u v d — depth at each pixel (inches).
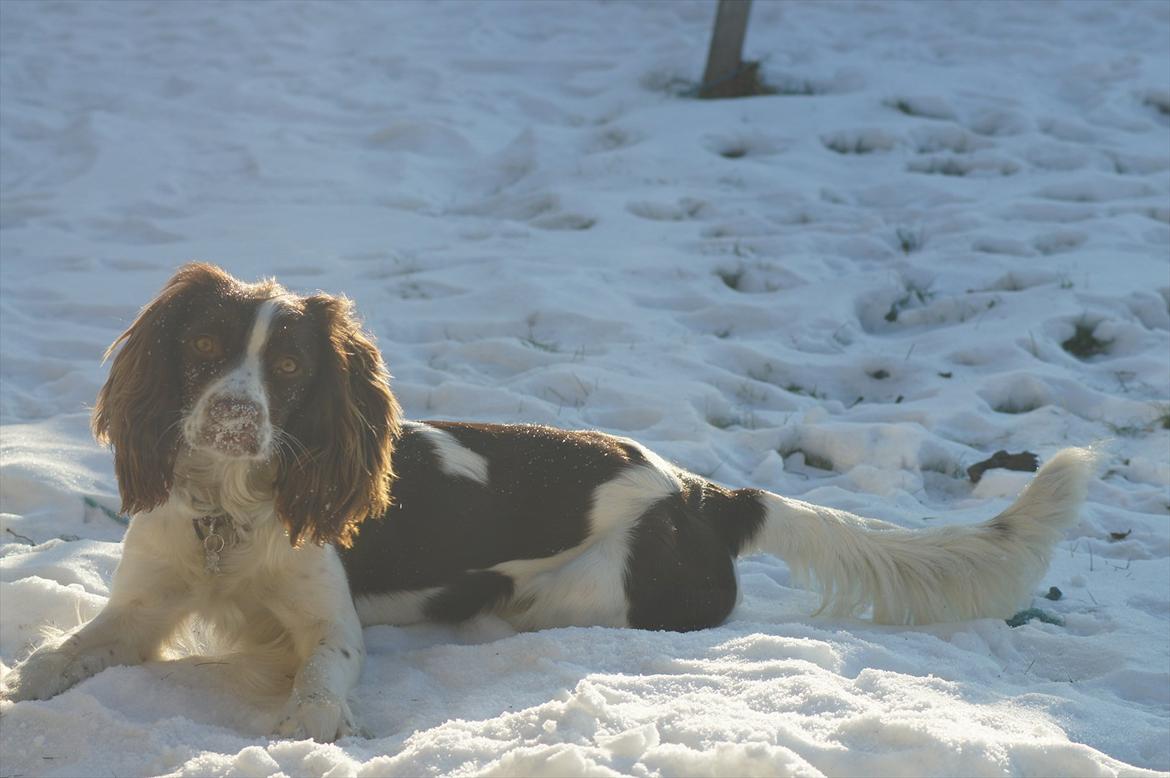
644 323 496.1
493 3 1040.8
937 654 251.1
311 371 230.5
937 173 694.5
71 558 283.6
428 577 261.4
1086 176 652.7
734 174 679.7
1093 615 279.3
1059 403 432.5
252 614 246.1
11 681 214.7
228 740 195.3
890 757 176.2
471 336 485.1
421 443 266.5
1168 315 500.1
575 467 270.8
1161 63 829.2
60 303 504.7
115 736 193.5
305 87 859.4
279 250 577.9
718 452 392.5
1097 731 208.4
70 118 791.7
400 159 723.4
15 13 986.7
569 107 836.0
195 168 710.5
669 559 264.5
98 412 240.2
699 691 206.7
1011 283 537.3
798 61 866.8
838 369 466.3
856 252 586.6
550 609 262.4
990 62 855.7
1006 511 286.5
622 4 1032.2
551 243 592.1
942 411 422.3
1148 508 357.7
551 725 182.7
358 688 226.8
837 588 281.6
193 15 984.3
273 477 233.8
